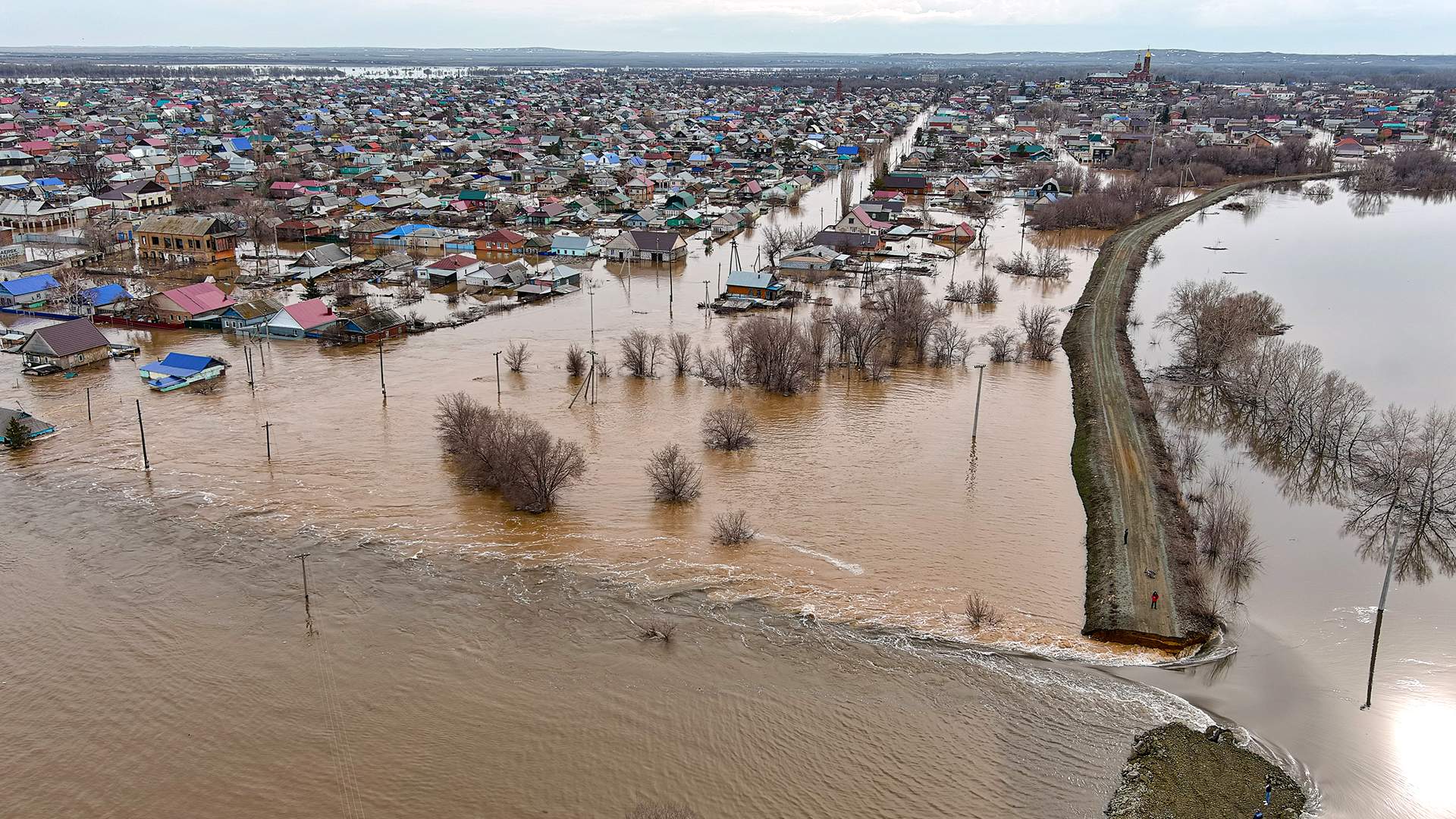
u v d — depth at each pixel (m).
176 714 47.94
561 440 75.81
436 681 50.44
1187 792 42.88
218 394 91.81
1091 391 94.62
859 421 87.31
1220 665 52.78
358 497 70.56
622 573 60.78
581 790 43.28
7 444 78.25
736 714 48.22
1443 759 45.66
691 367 101.12
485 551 63.38
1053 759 45.34
